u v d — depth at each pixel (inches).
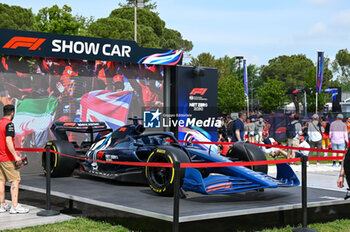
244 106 1852.9
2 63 400.2
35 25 1459.2
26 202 280.4
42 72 421.4
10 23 1700.3
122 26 2057.1
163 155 245.0
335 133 500.7
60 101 431.8
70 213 248.5
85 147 365.4
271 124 1019.3
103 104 454.9
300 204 227.1
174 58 480.7
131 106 470.3
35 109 418.6
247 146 283.4
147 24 2399.1
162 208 213.3
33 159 413.4
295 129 533.0
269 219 218.1
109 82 457.4
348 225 232.2
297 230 212.4
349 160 194.5
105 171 305.7
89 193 261.1
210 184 230.7
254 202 233.9
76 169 338.6
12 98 406.0
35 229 213.6
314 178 384.8
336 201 242.8
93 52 430.9
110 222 223.8
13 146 248.1
